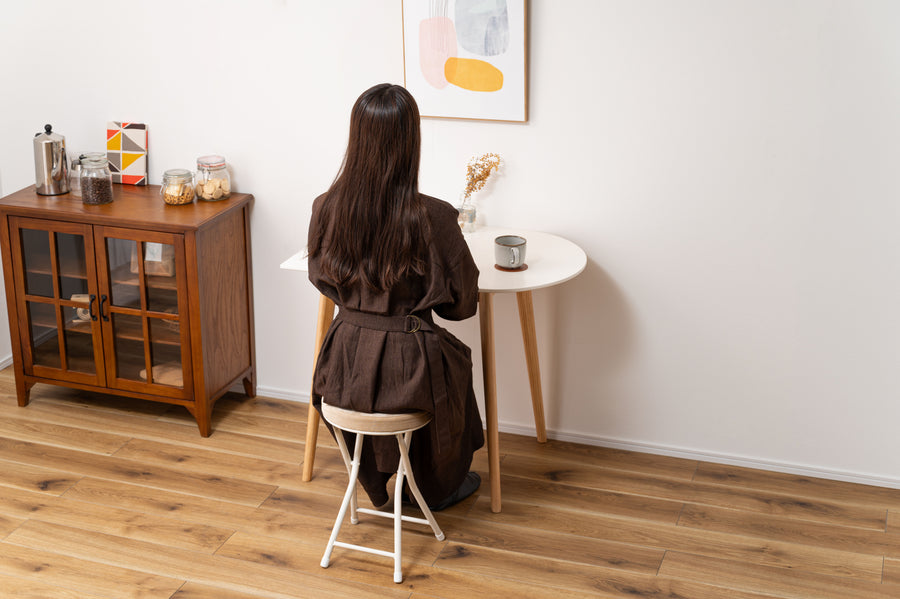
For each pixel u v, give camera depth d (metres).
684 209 2.83
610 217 2.91
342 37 2.99
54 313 3.21
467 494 2.83
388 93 2.15
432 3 2.83
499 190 2.99
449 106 2.93
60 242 3.10
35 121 3.40
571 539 2.63
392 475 2.96
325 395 2.36
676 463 3.07
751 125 2.69
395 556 2.43
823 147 2.65
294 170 3.18
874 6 2.50
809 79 2.61
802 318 2.84
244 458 3.05
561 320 3.08
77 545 2.56
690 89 2.71
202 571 2.47
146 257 3.01
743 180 2.75
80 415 3.31
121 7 3.17
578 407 3.17
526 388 3.20
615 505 2.81
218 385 3.21
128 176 3.33
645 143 2.80
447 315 2.39
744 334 2.91
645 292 2.96
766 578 2.46
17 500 2.77
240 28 3.07
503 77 2.84
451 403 2.39
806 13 2.56
